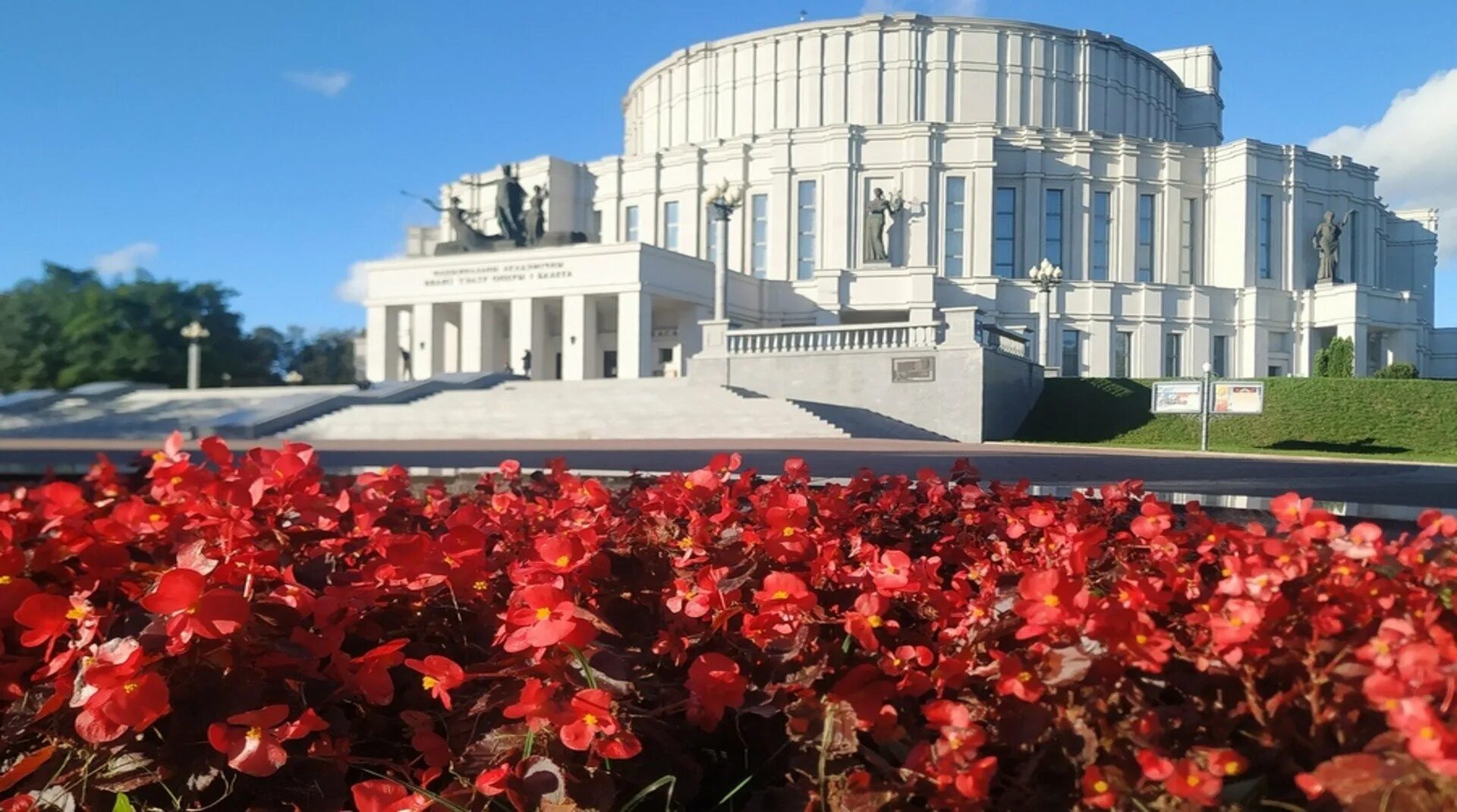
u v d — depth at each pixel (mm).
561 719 1865
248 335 43250
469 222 58531
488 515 3439
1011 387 34125
